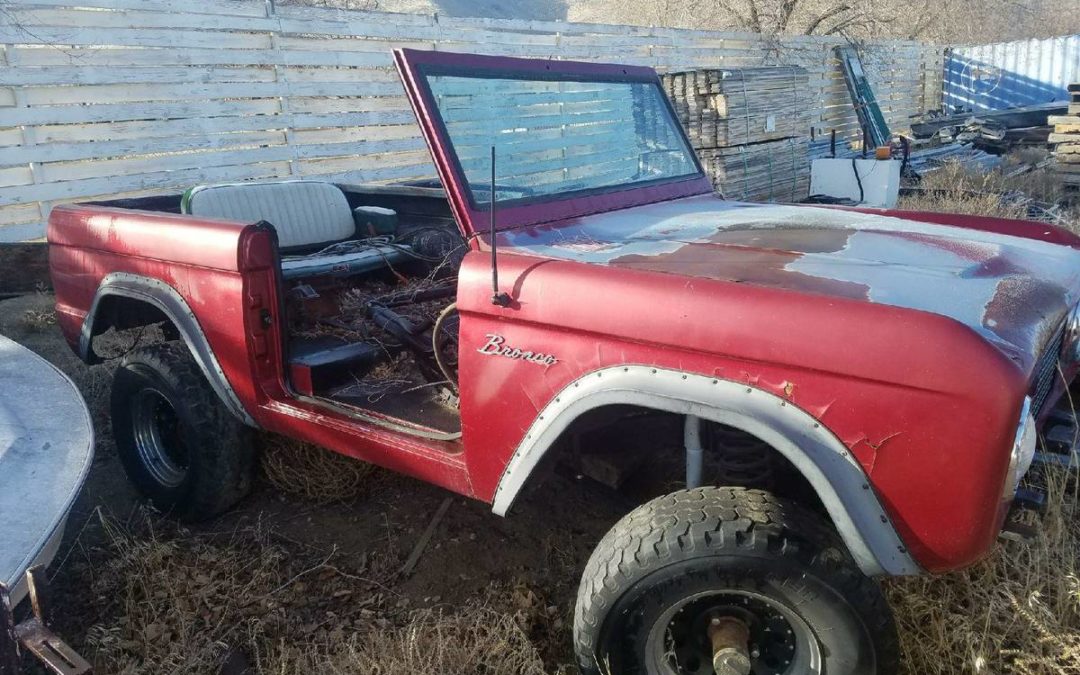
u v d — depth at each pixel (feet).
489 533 11.26
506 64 10.17
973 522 6.17
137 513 12.42
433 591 10.16
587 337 7.38
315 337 11.73
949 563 6.40
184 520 12.01
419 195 15.53
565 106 10.87
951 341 6.07
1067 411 8.87
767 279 7.27
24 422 9.36
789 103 29.91
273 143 28.30
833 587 6.76
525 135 10.26
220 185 13.53
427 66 9.34
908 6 70.85
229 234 10.02
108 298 11.87
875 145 46.24
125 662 9.05
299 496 12.49
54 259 12.71
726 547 6.82
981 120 44.16
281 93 28.09
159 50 24.89
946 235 9.40
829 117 51.85
